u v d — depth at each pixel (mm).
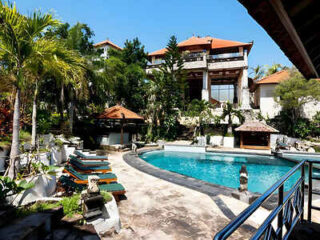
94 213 3100
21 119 7918
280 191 1798
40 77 6773
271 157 14445
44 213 2734
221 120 22188
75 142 11188
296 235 2334
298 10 1468
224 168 12195
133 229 3346
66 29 13086
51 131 11008
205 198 5047
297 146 16953
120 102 22281
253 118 21141
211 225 3570
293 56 2293
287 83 18672
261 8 1419
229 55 24891
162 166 12719
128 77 21312
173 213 4059
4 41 4059
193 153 16234
